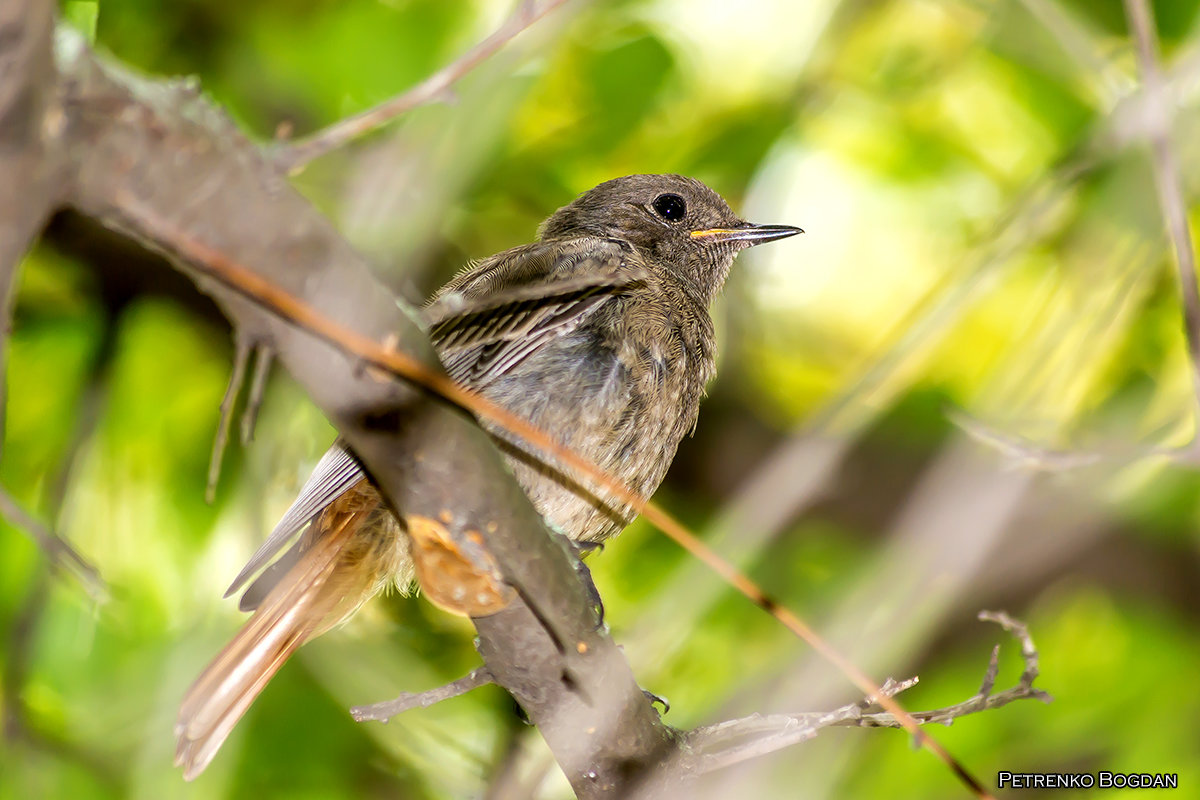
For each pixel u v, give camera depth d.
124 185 4.34
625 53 12.19
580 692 6.78
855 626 9.34
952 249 14.10
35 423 12.19
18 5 3.69
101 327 11.90
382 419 5.40
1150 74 7.75
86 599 11.11
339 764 11.61
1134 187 9.54
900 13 13.55
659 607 9.74
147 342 12.49
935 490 9.38
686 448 13.73
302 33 11.98
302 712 11.61
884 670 9.24
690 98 13.12
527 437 5.34
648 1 12.52
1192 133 9.45
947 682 11.90
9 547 11.63
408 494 5.74
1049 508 11.19
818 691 9.27
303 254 4.75
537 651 6.57
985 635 12.16
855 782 11.42
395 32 11.72
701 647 12.46
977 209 13.93
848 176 14.11
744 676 11.10
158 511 12.19
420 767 11.06
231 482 12.16
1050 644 12.42
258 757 11.45
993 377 10.80
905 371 10.02
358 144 11.62
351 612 8.99
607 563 13.31
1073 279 9.78
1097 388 12.05
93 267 11.68
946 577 9.27
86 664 11.16
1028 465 7.96
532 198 12.80
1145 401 11.85
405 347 5.12
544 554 6.15
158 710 10.47
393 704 7.17
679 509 13.59
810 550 13.09
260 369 4.97
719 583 9.73
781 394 14.43
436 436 5.53
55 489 11.05
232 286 4.77
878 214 14.21
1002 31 12.47
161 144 4.34
